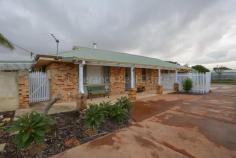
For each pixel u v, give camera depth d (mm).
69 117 5953
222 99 10219
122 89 13172
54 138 4113
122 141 4059
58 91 9219
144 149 3617
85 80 10625
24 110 7078
